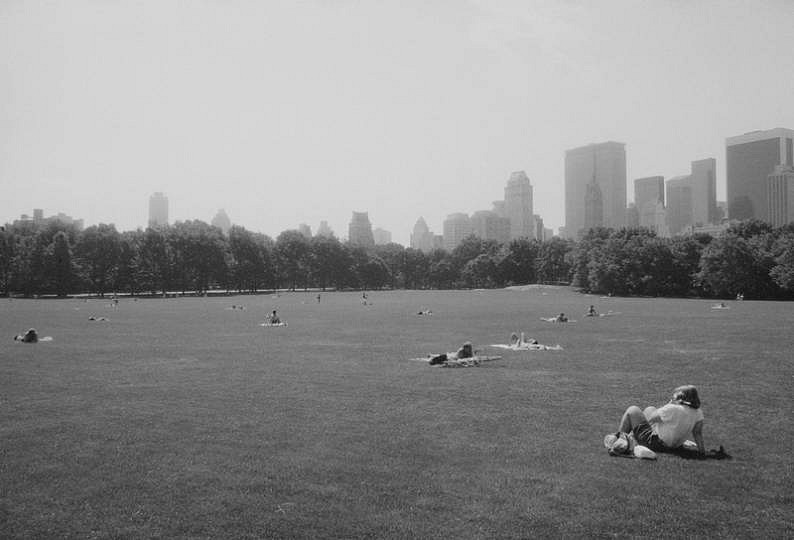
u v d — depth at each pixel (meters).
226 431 16.14
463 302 114.06
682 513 10.46
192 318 68.69
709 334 45.75
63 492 11.53
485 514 10.41
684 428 13.96
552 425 16.84
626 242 163.25
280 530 9.81
